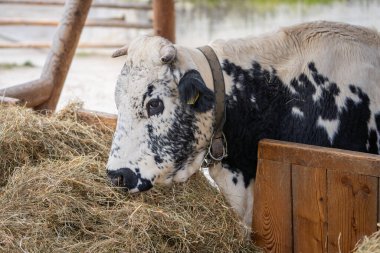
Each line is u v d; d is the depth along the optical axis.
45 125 3.96
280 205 3.30
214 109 3.29
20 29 13.50
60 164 3.71
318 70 3.40
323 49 3.44
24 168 3.67
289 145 3.21
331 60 3.42
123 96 3.20
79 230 3.35
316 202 3.17
